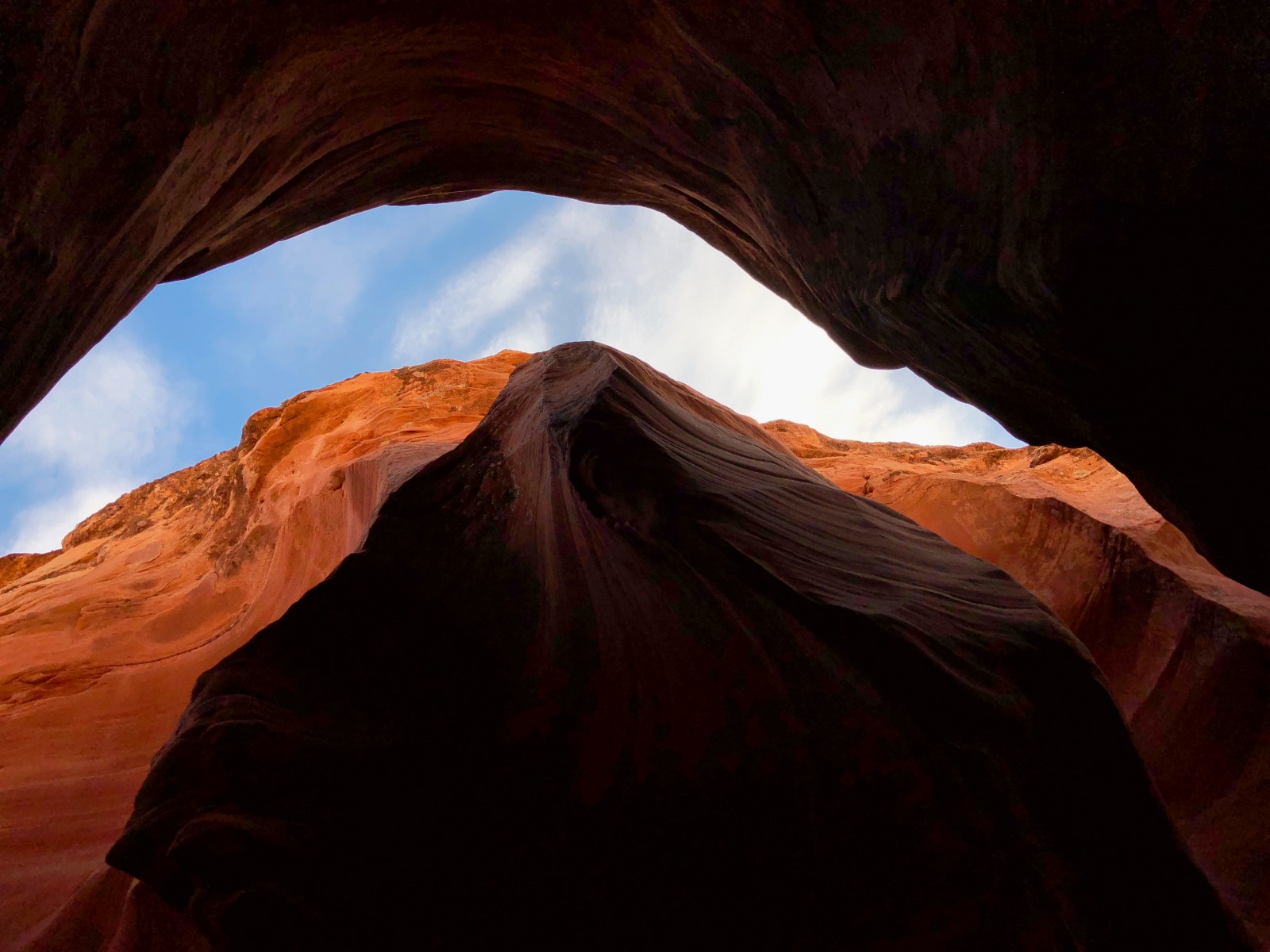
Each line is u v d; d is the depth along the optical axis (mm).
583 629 3916
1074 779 3305
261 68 3248
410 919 2967
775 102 3982
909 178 3646
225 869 2820
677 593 3732
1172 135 2678
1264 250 2795
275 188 4523
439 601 4316
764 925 2990
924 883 2975
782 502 4395
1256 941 3230
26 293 2555
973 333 4012
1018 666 3531
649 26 3967
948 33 3043
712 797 3252
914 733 3201
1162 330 3232
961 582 4145
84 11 2344
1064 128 2859
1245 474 3645
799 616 3496
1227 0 2400
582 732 3596
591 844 3248
